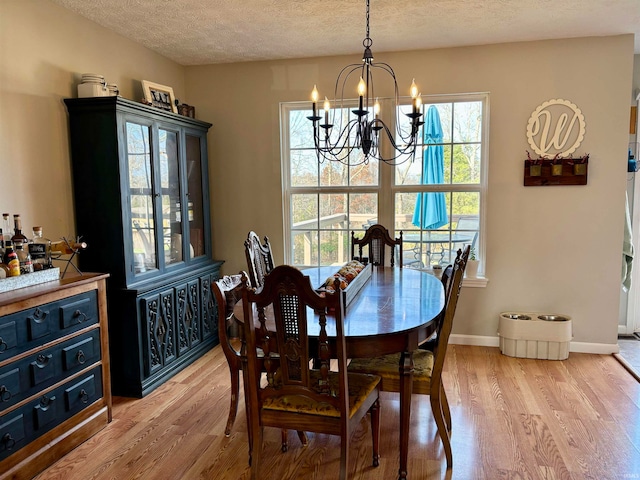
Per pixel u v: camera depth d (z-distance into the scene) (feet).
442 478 6.61
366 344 5.90
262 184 13.06
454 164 12.15
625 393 9.26
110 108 8.77
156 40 10.89
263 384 9.72
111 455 7.28
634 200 12.66
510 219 11.72
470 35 10.69
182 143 11.27
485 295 12.05
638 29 10.34
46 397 6.88
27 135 8.16
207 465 7.02
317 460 7.14
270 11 9.14
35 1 8.27
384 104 12.17
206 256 12.60
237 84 12.88
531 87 11.27
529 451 7.25
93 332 7.88
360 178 12.70
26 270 7.09
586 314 11.58
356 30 10.26
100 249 9.19
